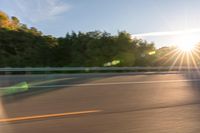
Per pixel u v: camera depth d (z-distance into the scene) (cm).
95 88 1695
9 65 5806
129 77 2705
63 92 1495
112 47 6194
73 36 6831
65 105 1091
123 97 1322
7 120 816
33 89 1648
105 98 1287
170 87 1755
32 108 1019
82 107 1051
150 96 1360
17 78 2630
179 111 980
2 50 6278
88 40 6588
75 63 6091
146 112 957
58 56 6462
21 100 1202
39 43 6850
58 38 7062
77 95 1380
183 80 2278
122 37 6356
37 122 796
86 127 753
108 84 1934
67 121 812
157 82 2089
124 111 973
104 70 3862
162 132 710
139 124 787
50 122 798
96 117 870
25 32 7181
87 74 3284
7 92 1493
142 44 6372
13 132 700
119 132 709
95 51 6172
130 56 6022
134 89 1644
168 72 3909
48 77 2775
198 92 1529
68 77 2770
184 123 804
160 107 1057
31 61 6169
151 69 4162
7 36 6738
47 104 1109
